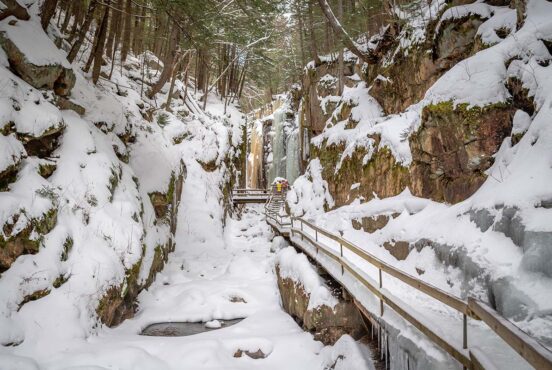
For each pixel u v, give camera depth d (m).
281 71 34.59
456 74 7.33
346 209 11.52
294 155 26.53
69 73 10.69
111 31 18.05
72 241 7.82
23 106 8.35
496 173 5.89
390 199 9.28
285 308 9.41
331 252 7.86
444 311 4.95
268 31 22.77
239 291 10.67
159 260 11.98
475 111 6.61
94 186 9.18
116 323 8.38
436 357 3.60
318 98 20.66
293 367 6.61
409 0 13.31
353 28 18.52
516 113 6.01
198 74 28.97
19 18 10.27
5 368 5.11
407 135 9.70
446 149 7.25
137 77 20.22
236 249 17.83
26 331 6.09
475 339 3.82
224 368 6.38
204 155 20.20
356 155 12.20
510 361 3.20
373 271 7.30
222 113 27.45
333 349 6.35
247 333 7.98
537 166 4.87
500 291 4.27
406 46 11.75
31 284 6.56
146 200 12.75
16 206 6.85
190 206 17.77
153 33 23.08
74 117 10.35
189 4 10.66
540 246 4.07
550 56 5.93
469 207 5.91
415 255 6.70
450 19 9.28
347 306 7.09
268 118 35.19
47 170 8.42
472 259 4.99
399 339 4.41
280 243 14.92
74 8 15.40
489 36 7.68
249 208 28.84
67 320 6.65
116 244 8.88
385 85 13.19
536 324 3.61
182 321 9.21
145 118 17.38
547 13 6.43
